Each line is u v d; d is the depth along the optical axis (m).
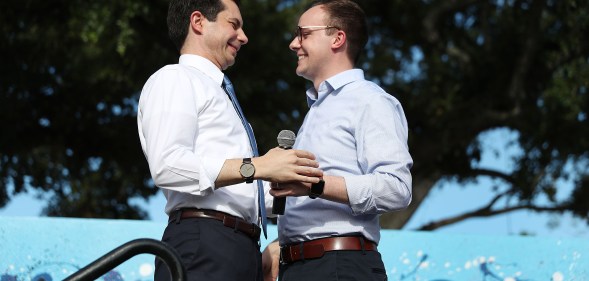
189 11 4.38
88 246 5.56
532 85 16.05
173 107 4.01
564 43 15.11
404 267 5.91
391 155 4.25
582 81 15.62
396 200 4.20
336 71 4.62
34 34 14.09
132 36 13.70
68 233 5.55
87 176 16.62
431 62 16.55
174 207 4.08
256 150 4.31
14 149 15.23
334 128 4.41
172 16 4.43
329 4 4.68
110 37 13.32
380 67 16.16
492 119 15.87
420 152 15.90
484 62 15.98
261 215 4.23
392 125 4.32
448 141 15.87
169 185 3.95
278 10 15.45
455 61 16.58
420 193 16.39
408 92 16.53
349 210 4.29
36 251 5.46
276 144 14.27
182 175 3.92
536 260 6.00
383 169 4.22
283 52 14.77
